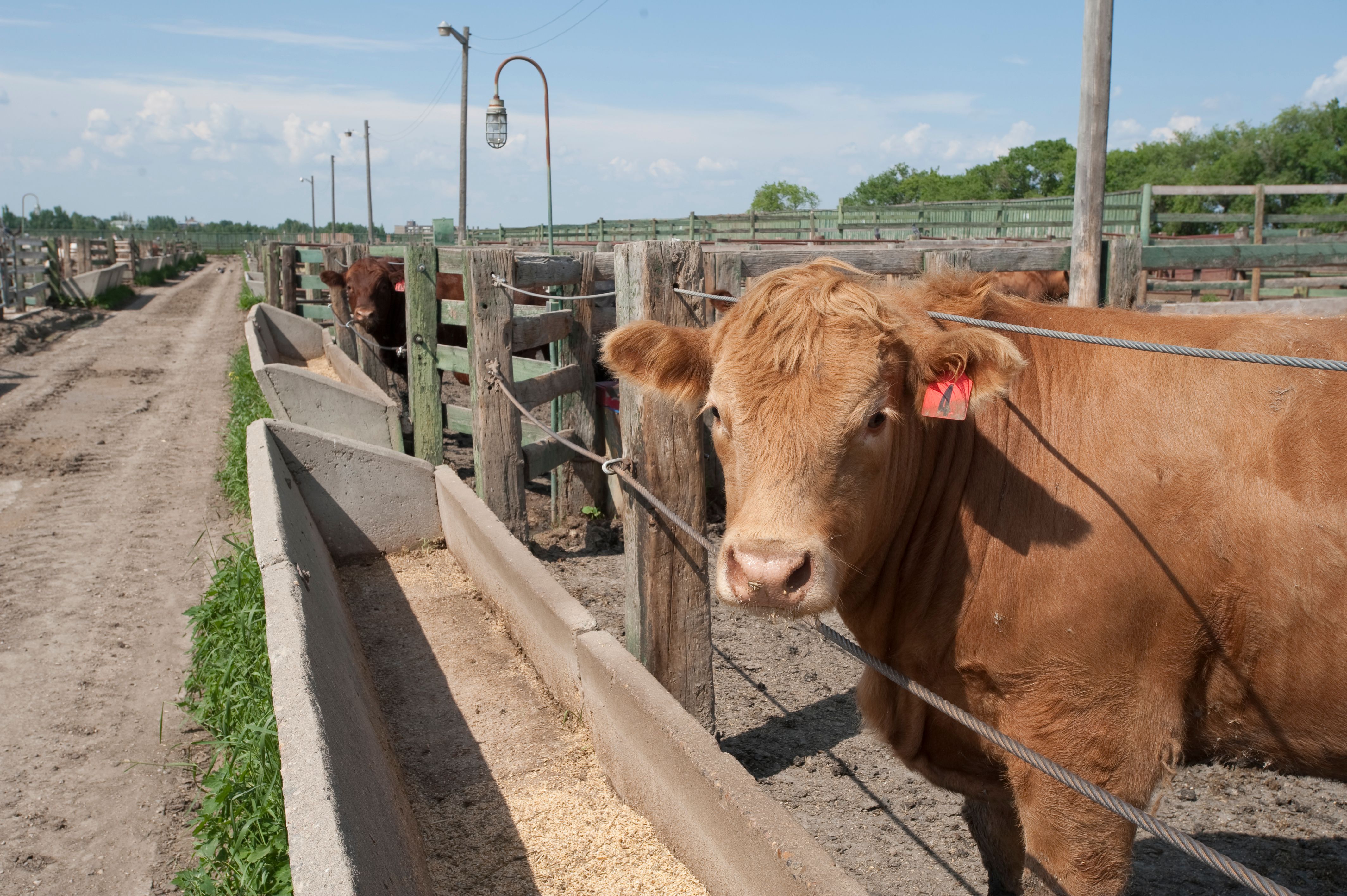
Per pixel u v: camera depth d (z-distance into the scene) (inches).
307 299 712.4
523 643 193.6
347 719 125.6
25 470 378.6
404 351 463.5
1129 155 2228.1
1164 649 92.5
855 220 1021.8
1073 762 96.1
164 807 152.9
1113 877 97.3
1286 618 87.7
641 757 135.5
